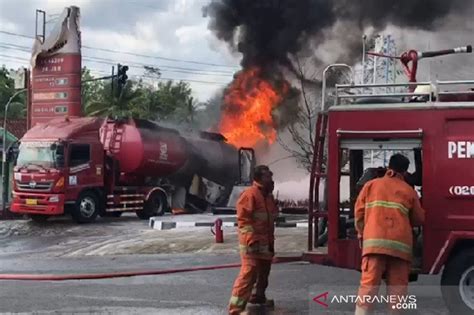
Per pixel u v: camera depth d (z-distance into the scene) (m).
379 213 5.92
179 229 16.83
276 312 7.00
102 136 21.58
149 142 21.69
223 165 25.27
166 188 23.30
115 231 17.03
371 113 6.92
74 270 10.56
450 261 6.64
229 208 22.92
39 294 8.16
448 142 6.62
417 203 6.01
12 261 12.05
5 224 19.14
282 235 14.32
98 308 7.25
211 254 12.20
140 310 7.11
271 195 7.12
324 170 7.71
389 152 7.25
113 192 20.84
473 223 6.50
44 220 20.08
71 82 27.00
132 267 10.77
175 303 7.48
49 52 27.28
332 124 7.06
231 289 8.38
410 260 5.96
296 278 9.09
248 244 6.76
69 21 27.05
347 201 7.74
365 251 5.95
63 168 18.80
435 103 6.73
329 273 9.53
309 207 7.40
